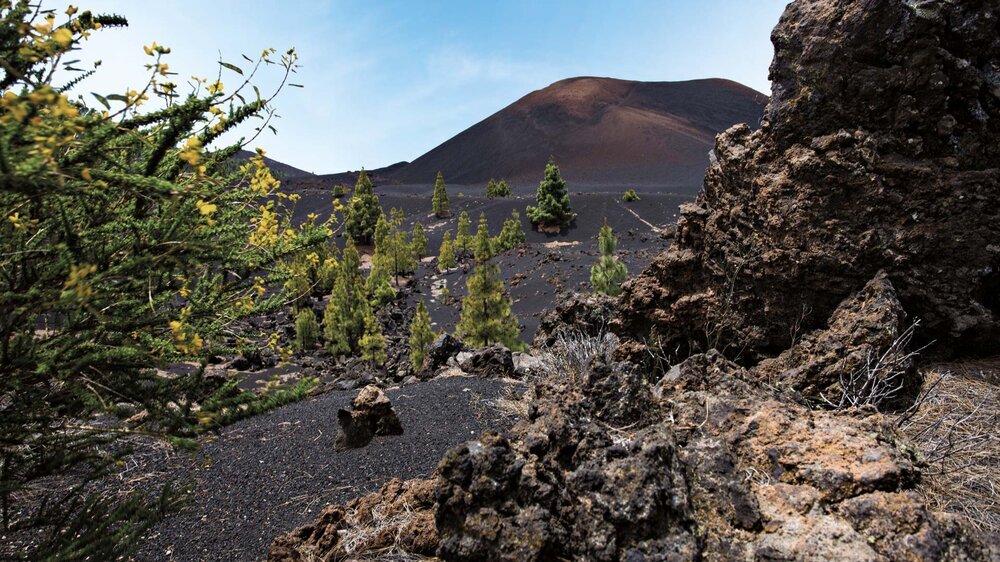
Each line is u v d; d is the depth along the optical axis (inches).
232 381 76.7
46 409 74.9
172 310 79.2
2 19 59.6
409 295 1231.5
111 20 73.9
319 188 2849.4
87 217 74.4
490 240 1552.7
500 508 87.0
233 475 166.6
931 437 117.1
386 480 163.8
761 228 174.1
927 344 144.5
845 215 157.8
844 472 85.1
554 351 251.1
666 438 90.7
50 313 71.2
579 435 99.0
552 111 7598.4
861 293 151.6
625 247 1380.4
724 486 87.0
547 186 1863.9
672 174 4416.8
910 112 152.4
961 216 148.0
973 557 71.6
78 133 56.9
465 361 314.7
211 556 127.8
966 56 151.6
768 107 181.3
